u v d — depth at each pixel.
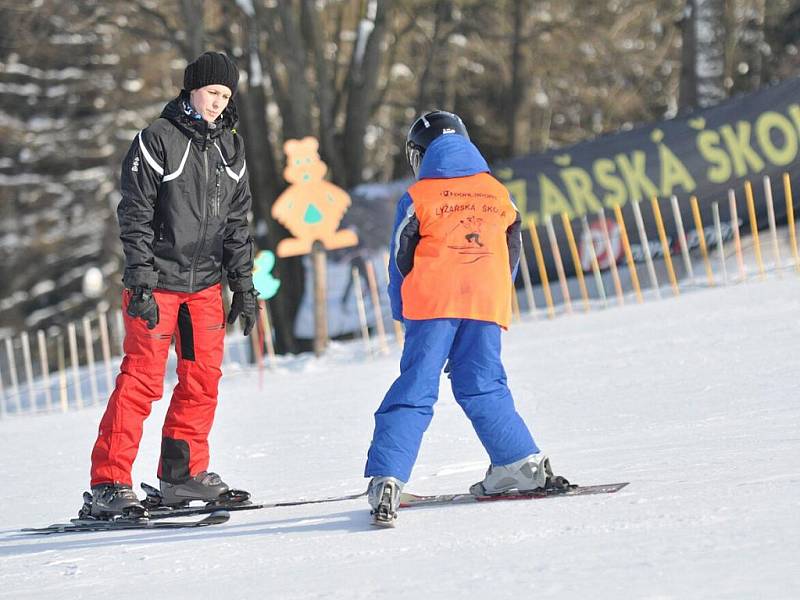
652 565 9.35
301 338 53.03
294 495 17.08
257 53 69.00
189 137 15.79
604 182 49.22
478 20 85.12
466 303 13.91
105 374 55.22
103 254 109.56
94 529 15.62
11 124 105.75
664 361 27.86
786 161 48.44
